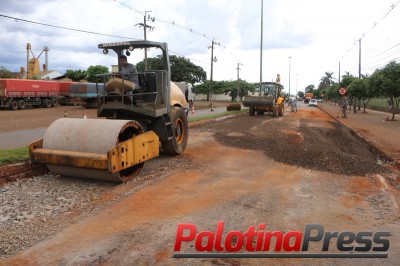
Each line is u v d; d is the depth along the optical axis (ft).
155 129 30.63
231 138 44.62
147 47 29.14
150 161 30.55
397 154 37.22
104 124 23.17
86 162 21.77
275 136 48.85
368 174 27.53
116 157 21.72
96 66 207.00
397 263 13.67
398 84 82.53
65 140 23.18
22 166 24.31
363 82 119.24
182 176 25.55
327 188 23.40
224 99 307.99
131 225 16.71
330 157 31.94
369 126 71.67
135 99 28.63
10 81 110.32
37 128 59.47
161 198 20.56
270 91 94.68
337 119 90.74
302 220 17.67
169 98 31.09
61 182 23.50
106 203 19.65
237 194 21.52
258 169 28.25
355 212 19.10
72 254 13.97
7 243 14.84
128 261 13.48
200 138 44.42
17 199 20.04
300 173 27.17
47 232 15.93
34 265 13.16
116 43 28.58
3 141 42.24
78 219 17.43
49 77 247.70
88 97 122.42
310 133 56.54
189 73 254.47
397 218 18.33
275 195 21.53
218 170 27.63
